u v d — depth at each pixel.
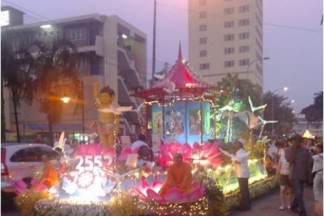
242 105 22.08
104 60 42.94
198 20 100.38
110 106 11.20
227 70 97.19
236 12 97.06
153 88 18.62
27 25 41.91
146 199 9.73
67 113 41.03
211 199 10.38
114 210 9.62
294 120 93.81
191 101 19.41
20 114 42.12
